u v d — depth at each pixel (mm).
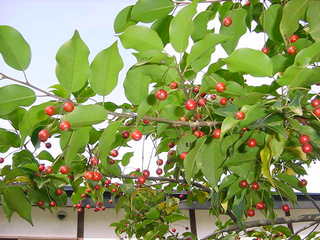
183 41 1504
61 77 1507
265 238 4211
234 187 2461
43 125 2070
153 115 2010
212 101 1977
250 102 1752
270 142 1737
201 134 1922
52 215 6801
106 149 1814
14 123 2211
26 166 2551
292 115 1700
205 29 2070
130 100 1759
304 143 1713
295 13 1745
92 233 6754
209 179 2064
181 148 2150
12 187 2311
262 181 2617
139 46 1521
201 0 1857
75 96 2061
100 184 3436
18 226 6562
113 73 1548
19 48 1479
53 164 2568
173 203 4219
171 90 1742
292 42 1853
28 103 1574
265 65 1562
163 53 1520
